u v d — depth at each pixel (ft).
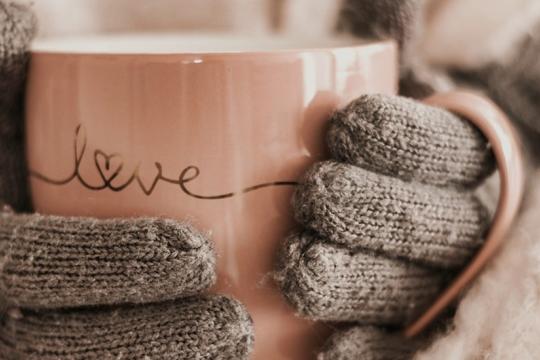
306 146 0.69
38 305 0.70
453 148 0.72
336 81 0.70
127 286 0.65
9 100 0.77
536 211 0.78
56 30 0.96
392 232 0.70
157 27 1.03
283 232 0.70
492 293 0.74
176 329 0.66
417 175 0.72
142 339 0.67
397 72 0.83
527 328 0.71
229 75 0.66
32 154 0.75
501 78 0.96
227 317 0.66
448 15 0.97
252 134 0.68
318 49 0.69
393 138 0.69
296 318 0.71
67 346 0.70
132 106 0.67
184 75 0.66
